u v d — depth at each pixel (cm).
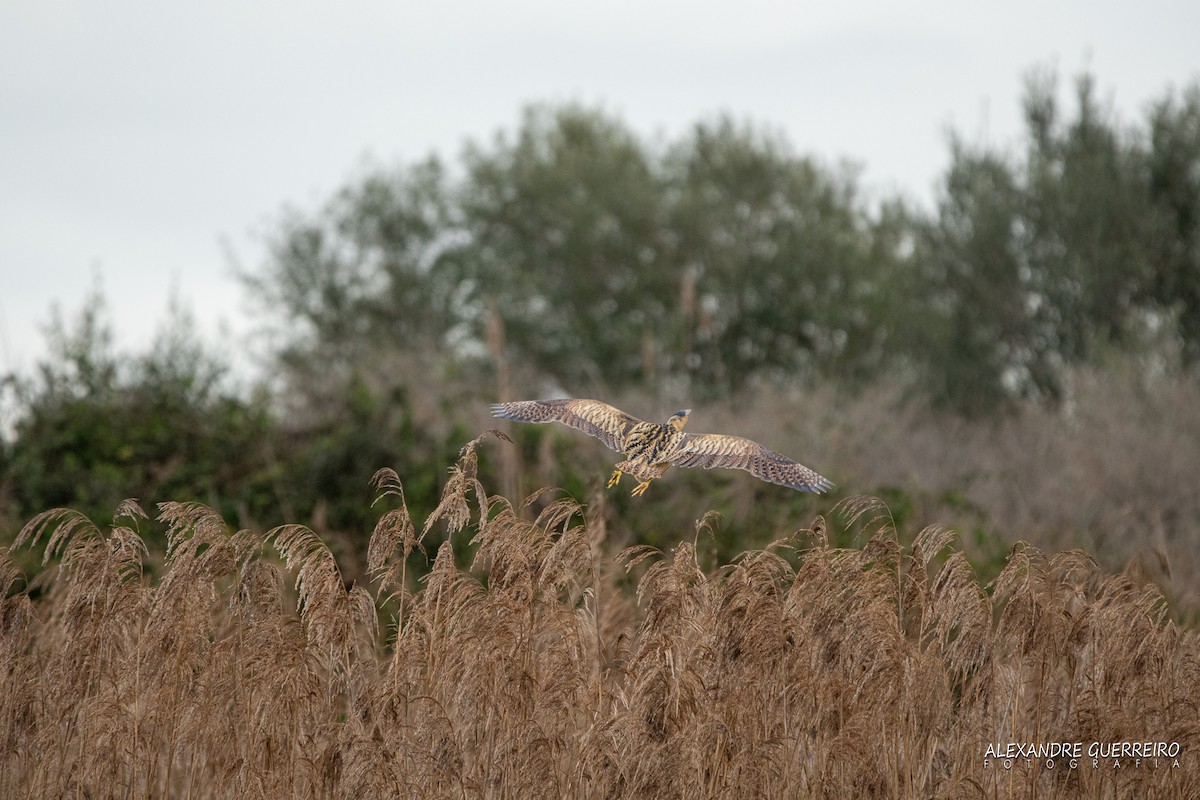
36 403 6281
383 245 12719
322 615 2992
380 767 2761
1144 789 3016
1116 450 7038
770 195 12506
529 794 2805
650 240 12288
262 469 6153
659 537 5709
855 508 3228
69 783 3031
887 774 2977
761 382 9638
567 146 13562
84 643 2992
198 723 2997
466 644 2986
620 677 3250
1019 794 3075
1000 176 10081
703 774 2839
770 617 2986
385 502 5809
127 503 3134
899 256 11744
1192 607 4047
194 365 6844
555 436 6506
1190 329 9356
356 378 6788
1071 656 3138
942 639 3088
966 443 8594
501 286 12350
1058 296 9475
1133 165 9781
